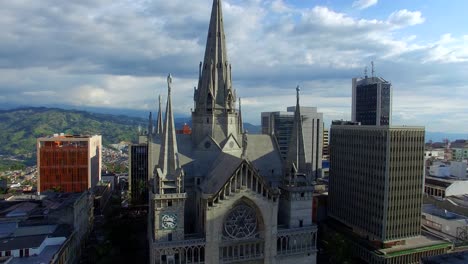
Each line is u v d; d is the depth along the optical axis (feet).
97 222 521.65
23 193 591.78
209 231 270.05
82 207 396.78
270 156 361.51
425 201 569.64
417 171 410.11
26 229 315.99
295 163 314.35
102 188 648.79
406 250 387.14
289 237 301.43
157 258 262.06
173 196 268.41
